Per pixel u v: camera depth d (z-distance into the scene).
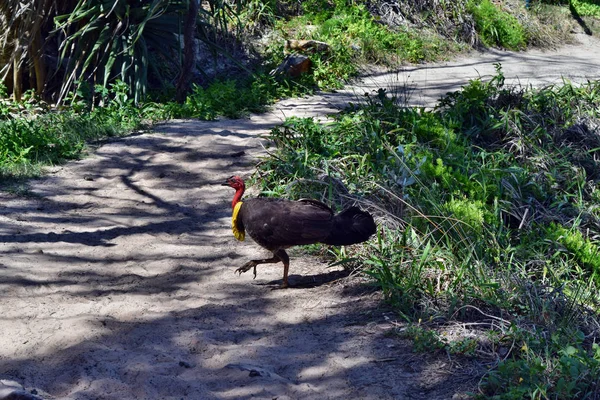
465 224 6.88
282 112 11.73
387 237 6.77
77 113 11.80
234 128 11.32
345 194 7.71
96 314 5.59
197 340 5.23
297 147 9.25
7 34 12.20
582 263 7.39
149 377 4.69
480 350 5.06
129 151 9.98
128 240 7.20
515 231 7.85
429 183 7.97
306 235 5.77
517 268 6.52
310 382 4.74
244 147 10.24
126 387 4.59
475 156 9.22
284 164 8.45
